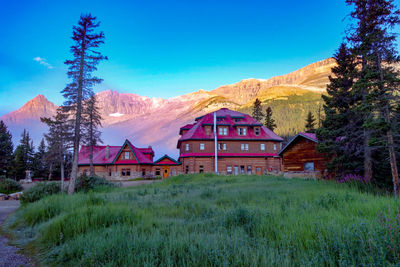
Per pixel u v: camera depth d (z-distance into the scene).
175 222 7.87
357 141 18.14
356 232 4.74
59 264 5.55
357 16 15.77
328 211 7.76
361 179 16.53
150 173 49.50
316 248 4.63
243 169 43.50
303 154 26.42
